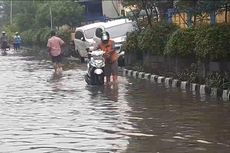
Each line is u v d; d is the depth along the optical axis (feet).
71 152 30.96
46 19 209.15
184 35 66.80
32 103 52.42
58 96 57.77
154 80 74.95
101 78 68.90
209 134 35.27
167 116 42.80
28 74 89.25
